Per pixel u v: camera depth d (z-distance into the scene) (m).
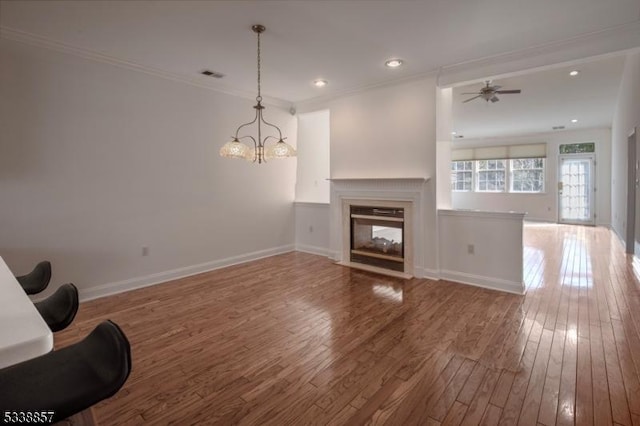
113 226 3.77
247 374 2.20
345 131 4.98
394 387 2.04
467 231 4.01
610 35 3.01
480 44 3.29
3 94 3.05
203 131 4.55
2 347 0.81
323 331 2.81
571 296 3.56
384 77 4.26
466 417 1.77
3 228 3.09
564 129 9.03
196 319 3.07
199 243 4.57
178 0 2.50
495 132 9.40
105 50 3.43
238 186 5.03
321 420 1.77
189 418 1.80
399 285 4.00
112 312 3.24
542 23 2.88
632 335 2.65
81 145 3.51
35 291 2.07
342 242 5.06
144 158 3.99
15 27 2.93
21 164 3.16
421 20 2.82
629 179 5.37
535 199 9.82
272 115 5.38
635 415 1.76
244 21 2.82
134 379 2.15
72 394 0.88
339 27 2.93
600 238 6.98
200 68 3.95
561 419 1.74
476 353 2.42
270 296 3.66
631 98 4.58
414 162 4.28
